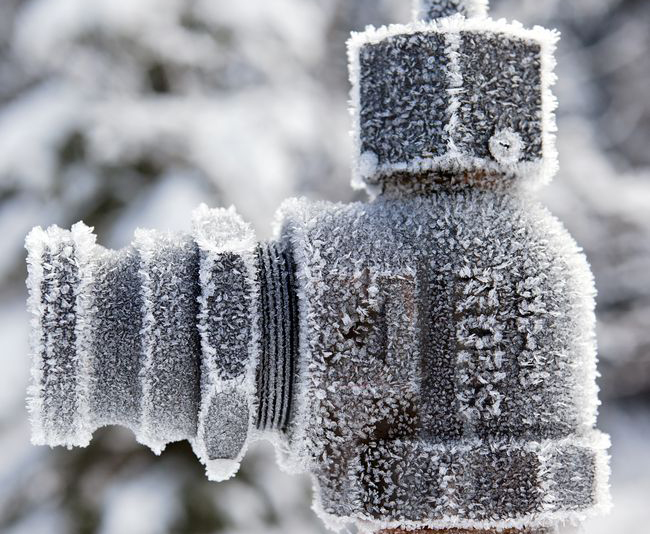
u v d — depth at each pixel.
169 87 1.22
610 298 1.94
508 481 0.44
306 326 0.44
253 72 1.30
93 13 1.12
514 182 0.46
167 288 0.44
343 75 1.80
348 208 0.45
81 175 1.12
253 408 0.43
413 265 0.44
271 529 1.05
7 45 1.39
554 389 0.44
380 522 0.44
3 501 1.05
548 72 0.46
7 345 1.09
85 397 0.43
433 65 0.45
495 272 0.44
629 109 2.53
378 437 0.44
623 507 1.67
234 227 0.44
